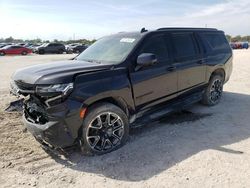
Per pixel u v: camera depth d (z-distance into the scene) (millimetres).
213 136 4812
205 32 6402
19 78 4070
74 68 4125
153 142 4586
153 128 5254
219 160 3910
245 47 51750
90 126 3996
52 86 3676
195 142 4566
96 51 5223
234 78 10852
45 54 38969
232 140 4625
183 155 4094
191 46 5820
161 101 5059
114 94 4168
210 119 5727
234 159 3936
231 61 7207
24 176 3604
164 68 4996
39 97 3828
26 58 27969
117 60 4531
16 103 4633
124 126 4352
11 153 4234
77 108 3777
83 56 5285
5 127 5301
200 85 6086
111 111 4152
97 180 3494
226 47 7047
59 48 40781
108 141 4211
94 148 4090
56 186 3373
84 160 4008
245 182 3350
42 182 3463
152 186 3320
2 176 3602
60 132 3768
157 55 4957
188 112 6215
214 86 6664
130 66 4457
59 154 4203
